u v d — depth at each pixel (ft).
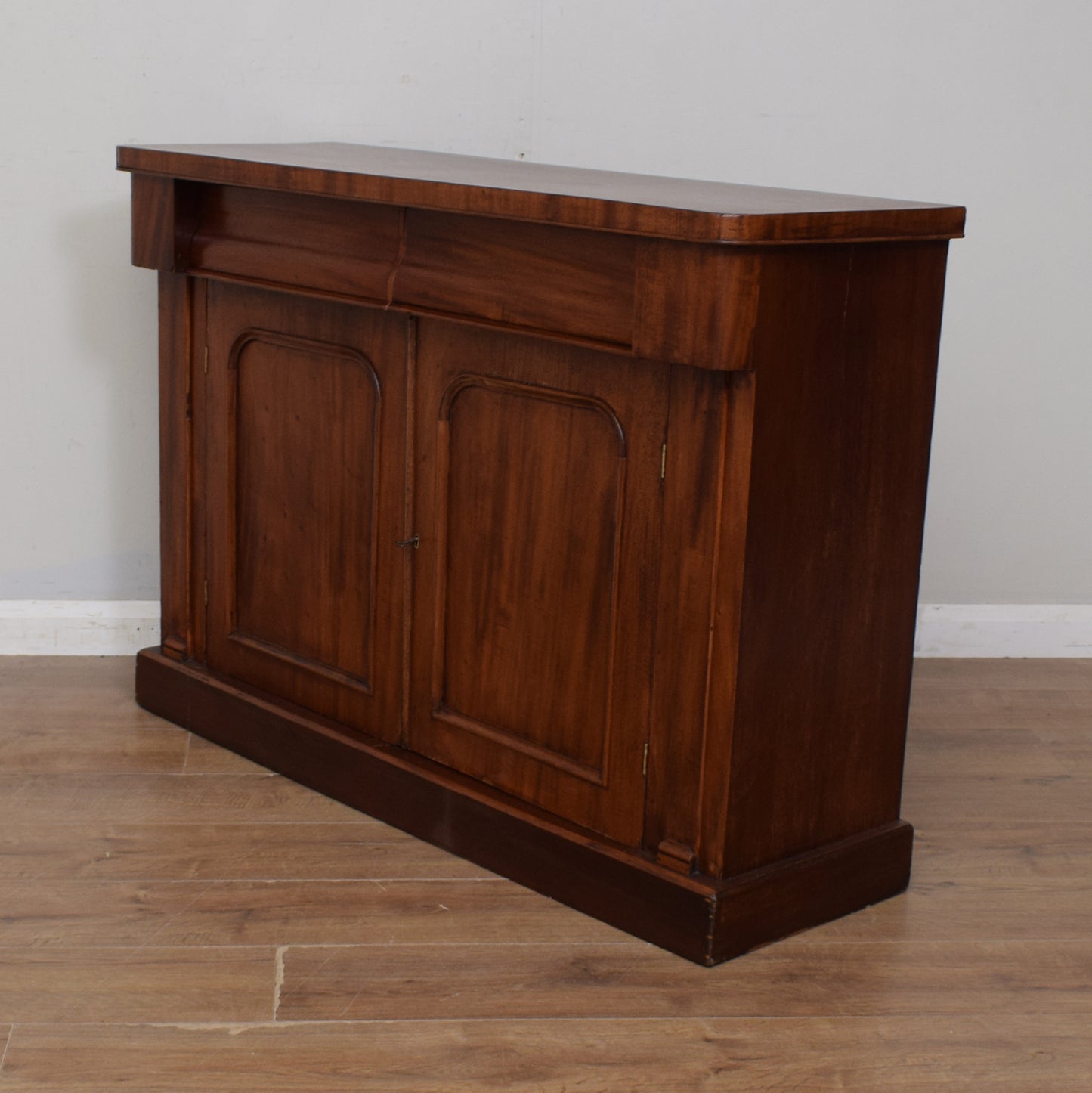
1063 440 11.07
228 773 8.71
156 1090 5.78
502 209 6.61
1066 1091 6.00
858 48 10.31
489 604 7.56
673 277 6.13
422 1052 6.09
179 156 8.19
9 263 10.12
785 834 7.04
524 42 10.16
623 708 7.00
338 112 10.20
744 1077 6.01
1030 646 11.30
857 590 7.01
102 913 7.06
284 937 6.92
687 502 6.52
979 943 7.12
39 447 10.44
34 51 9.82
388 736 8.21
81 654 10.66
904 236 6.52
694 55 10.24
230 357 8.64
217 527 9.00
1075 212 10.68
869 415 6.77
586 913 7.23
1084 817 8.57
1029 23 10.36
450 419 7.54
